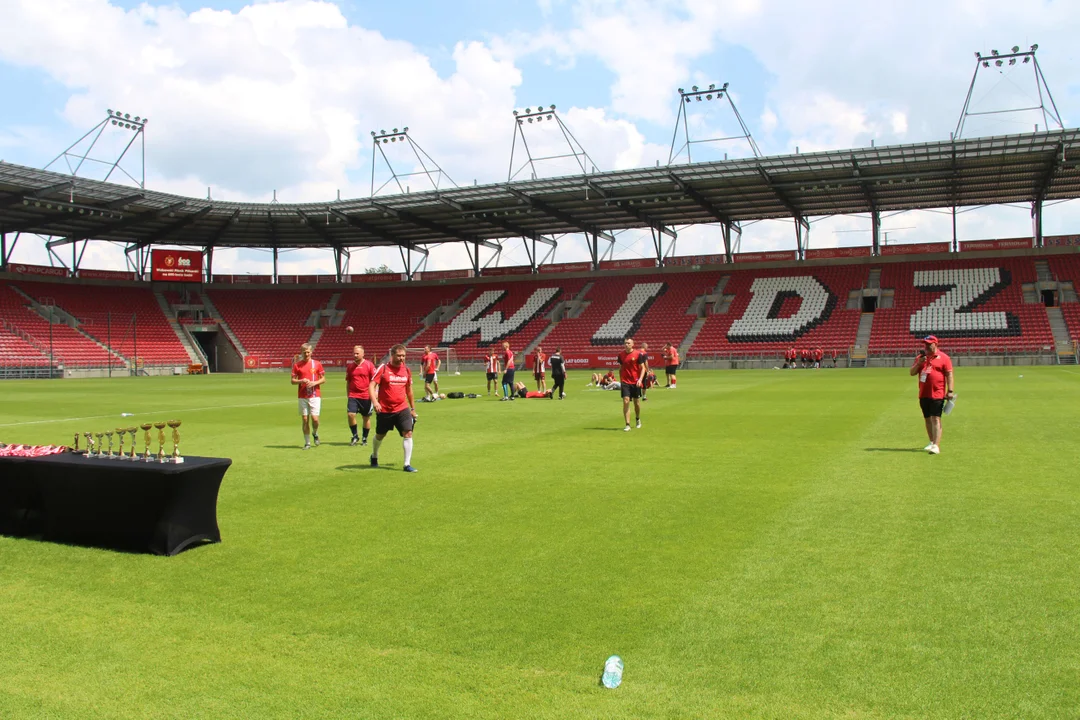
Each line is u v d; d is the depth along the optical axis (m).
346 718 3.87
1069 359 45.25
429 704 3.99
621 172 45.47
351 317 68.88
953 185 48.44
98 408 24.23
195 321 66.12
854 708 3.87
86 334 58.78
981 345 48.12
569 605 5.40
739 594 5.54
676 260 63.47
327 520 8.19
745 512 8.11
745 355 53.53
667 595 5.56
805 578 5.86
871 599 5.38
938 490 9.00
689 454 12.28
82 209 48.72
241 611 5.42
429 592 5.76
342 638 4.89
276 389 35.88
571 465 11.47
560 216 55.91
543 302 64.69
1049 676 4.18
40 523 7.53
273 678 4.34
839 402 21.64
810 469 10.60
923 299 53.09
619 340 58.22
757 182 47.62
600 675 4.29
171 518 6.92
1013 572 5.91
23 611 5.48
